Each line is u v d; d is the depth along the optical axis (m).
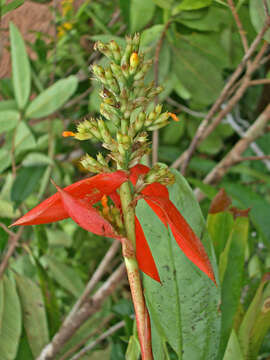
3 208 0.74
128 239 0.26
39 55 1.07
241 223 0.45
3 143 1.04
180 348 0.39
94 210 0.25
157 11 0.79
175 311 0.39
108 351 0.75
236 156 0.77
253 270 0.70
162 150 1.07
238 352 0.41
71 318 0.78
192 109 1.09
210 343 0.39
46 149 0.99
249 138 0.77
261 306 0.43
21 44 0.77
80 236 1.04
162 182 0.29
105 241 1.12
